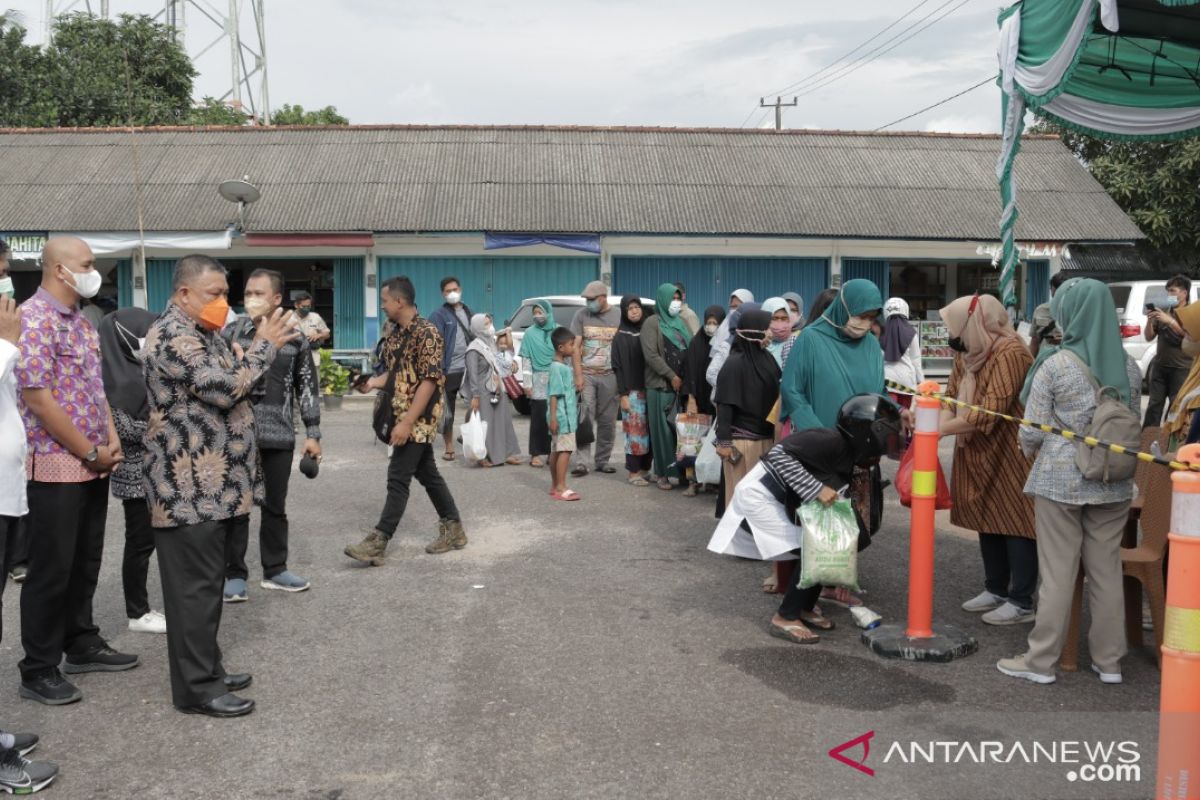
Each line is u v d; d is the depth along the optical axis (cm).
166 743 405
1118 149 2281
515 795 360
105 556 704
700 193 2047
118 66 2661
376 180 2031
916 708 438
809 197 2059
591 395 1039
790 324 714
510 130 2277
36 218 1881
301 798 360
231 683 457
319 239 1873
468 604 589
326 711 436
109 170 2050
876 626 543
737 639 528
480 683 466
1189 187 2177
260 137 2206
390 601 595
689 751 395
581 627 546
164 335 425
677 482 972
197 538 429
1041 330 504
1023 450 477
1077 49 663
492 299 1986
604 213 1956
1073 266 2248
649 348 943
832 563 502
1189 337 538
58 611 446
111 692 461
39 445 432
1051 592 461
